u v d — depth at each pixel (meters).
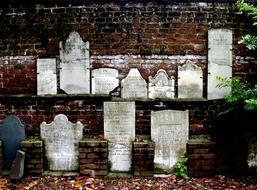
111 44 5.77
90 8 5.72
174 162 5.46
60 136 5.49
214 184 5.13
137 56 5.77
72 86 5.80
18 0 5.73
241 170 5.47
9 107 5.86
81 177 5.37
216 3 5.69
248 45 4.88
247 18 5.69
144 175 5.37
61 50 5.77
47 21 5.75
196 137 5.64
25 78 5.87
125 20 5.73
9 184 5.12
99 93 5.82
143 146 5.32
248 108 4.76
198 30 5.72
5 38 5.82
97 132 5.86
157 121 5.40
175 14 5.71
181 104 5.75
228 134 5.49
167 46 5.75
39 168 5.44
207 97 5.74
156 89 5.75
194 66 5.71
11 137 5.55
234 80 5.21
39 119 5.87
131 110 5.41
